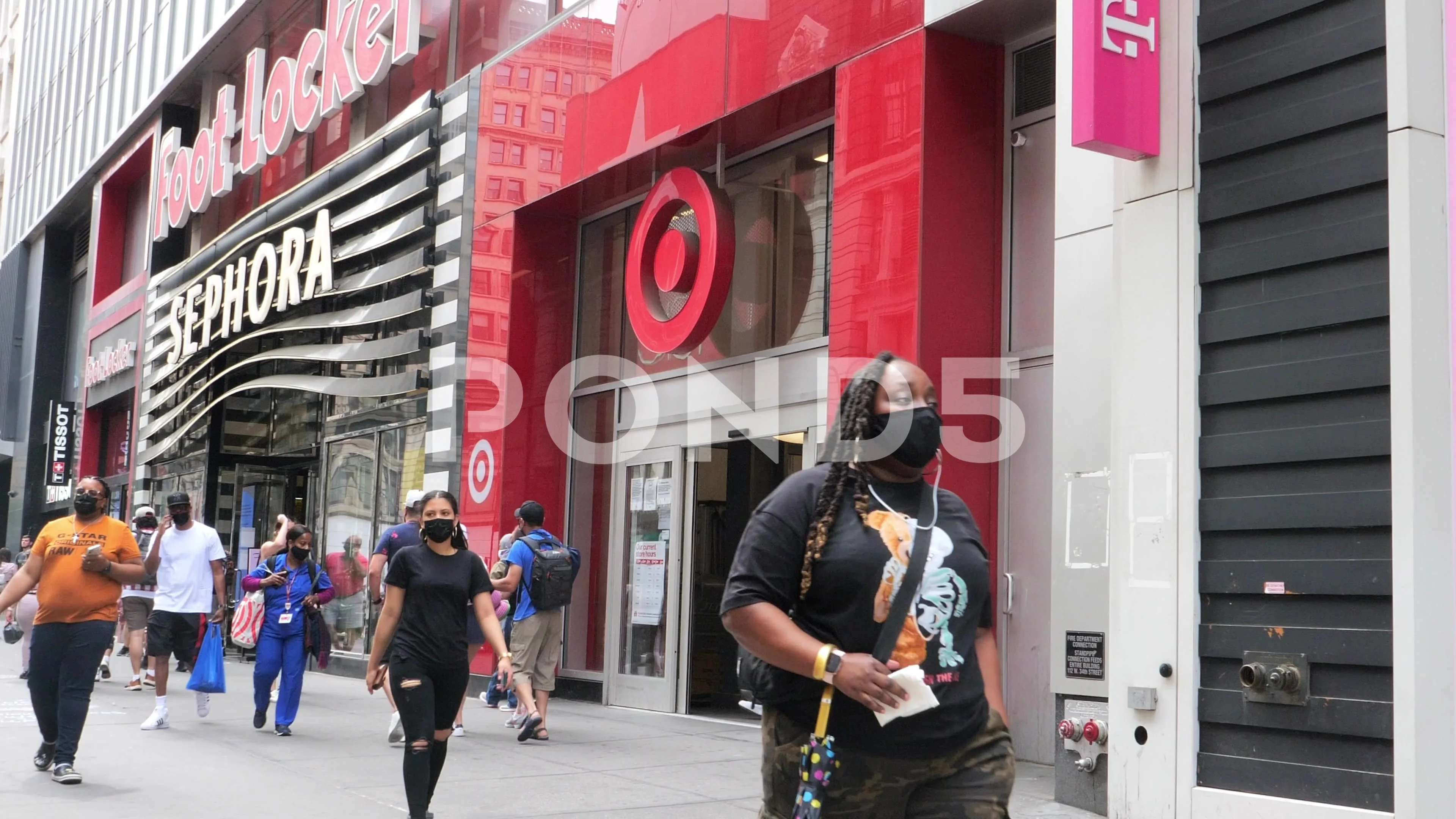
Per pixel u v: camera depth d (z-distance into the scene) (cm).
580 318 1411
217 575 1110
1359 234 580
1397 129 570
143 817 681
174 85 2411
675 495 1216
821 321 1055
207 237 2327
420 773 612
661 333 1148
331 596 1056
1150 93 670
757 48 1038
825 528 307
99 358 2759
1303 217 606
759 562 308
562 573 995
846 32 946
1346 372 579
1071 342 747
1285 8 620
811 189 1082
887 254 887
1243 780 605
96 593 790
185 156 2342
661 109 1158
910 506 318
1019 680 858
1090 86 652
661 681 1197
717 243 1097
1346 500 573
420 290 1550
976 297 880
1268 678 592
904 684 292
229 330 2009
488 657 1340
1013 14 852
